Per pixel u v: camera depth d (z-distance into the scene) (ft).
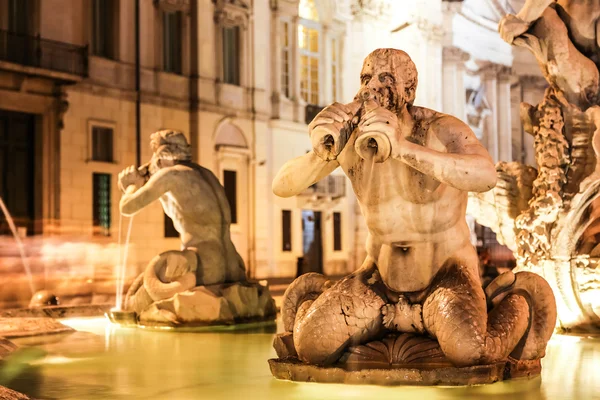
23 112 69.62
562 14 19.60
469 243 12.69
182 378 12.45
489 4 142.31
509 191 20.29
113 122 76.95
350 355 12.03
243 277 24.47
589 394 10.64
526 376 12.16
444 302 11.58
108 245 74.74
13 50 68.13
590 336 18.48
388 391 10.83
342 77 108.58
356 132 12.03
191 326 21.88
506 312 12.23
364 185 12.37
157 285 22.36
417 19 115.03
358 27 110.52
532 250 18.90
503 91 148.66
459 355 11.22
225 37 91.76
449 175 11.07
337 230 105.40
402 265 12.42
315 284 13.64
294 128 100.07
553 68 19.16
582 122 18.84
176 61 85.46
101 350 16.60
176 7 84.53
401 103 12.21
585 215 18.78
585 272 18.52
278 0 97.86
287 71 100.63
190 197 23.13
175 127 84.28
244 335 20.07
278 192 12.88
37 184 70.49
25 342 18.26
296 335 12.04
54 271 70.03
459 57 130.11
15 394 10.01
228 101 90.58
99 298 64.90
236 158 91.71
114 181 76.38
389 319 12.19
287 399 10.39
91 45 75.31
